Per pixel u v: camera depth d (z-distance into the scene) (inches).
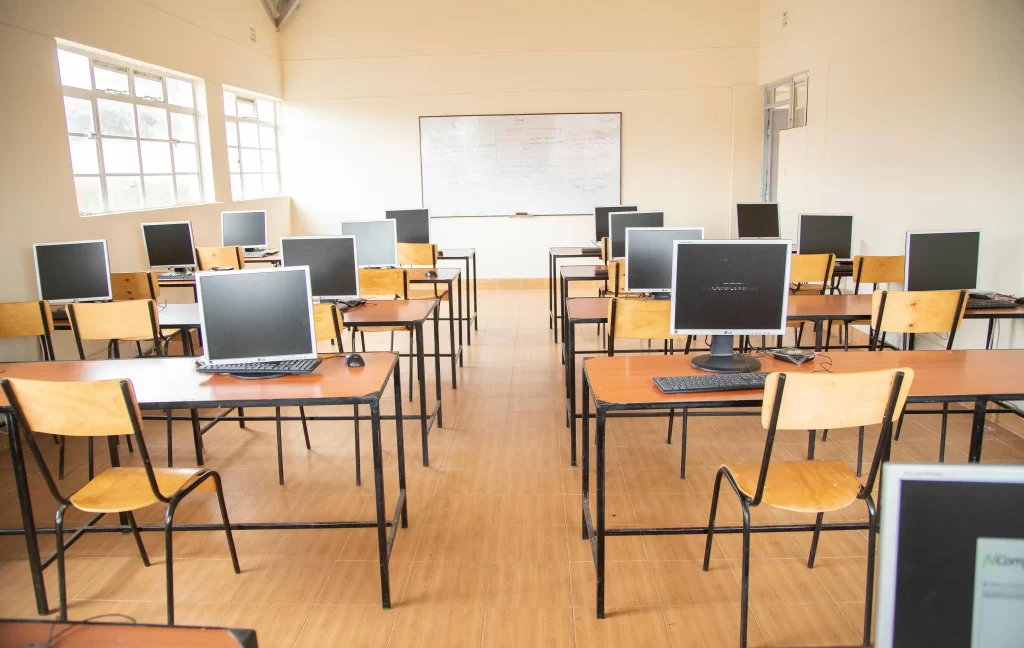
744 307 101.9
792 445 145.4
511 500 122.6
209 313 102.9
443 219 344.8
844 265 229.9
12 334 150.4
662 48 326.6
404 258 231.9
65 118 188.7
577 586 96.8
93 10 198.1
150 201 239.8
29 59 175.5
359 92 335.6
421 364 139.3
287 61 334.0
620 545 107.4
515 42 328.5
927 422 157.9
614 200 339.9
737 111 330.0
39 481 135.0
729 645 84.4
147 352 211.0
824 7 257.1
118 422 83.7
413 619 90.0
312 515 118.3
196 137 268.5
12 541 112.6
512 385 191.2
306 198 346.0
